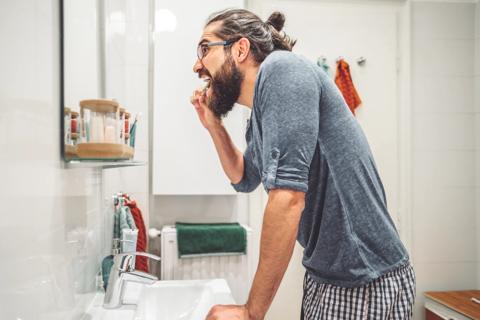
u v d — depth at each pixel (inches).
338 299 30.7
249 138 37.8
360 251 29.7
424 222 82.8
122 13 60.9
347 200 29.6
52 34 26.3
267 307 25.2
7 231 19.6
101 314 37.6
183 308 48.6
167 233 62.6
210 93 38.0
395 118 81.1
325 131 29.5
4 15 19.1
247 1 76.7
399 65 81.4
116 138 29.9
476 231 83.7
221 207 73.6
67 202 29.7
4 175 19.2
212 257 63.4
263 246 24.9
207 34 34.8
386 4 81.2
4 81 19.1
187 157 65.5
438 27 83.3
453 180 83.7
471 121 83.4
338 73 77.7
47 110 25.3
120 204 51.4
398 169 81.7
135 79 65.6
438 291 82.4
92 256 38.9
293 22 78.1
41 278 24.3
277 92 25.5
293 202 24.4
